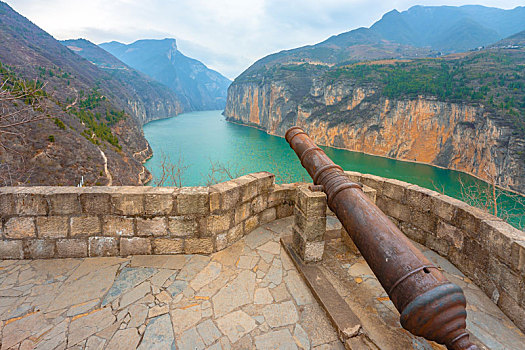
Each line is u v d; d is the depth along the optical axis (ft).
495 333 8.55
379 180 15.51
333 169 11.50
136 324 8.55
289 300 9.77
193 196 11.82
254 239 13.83
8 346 7.66
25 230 11.40
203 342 8.02
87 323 8.52
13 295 9.53
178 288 10.19
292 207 16.70
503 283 9.45
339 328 8.31
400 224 14.71
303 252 11.46
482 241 10.45
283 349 7.89
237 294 9.98
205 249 12.44
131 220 11.84
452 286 6.43
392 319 8.84
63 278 10.54
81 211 11.55
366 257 8.25
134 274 10.91
